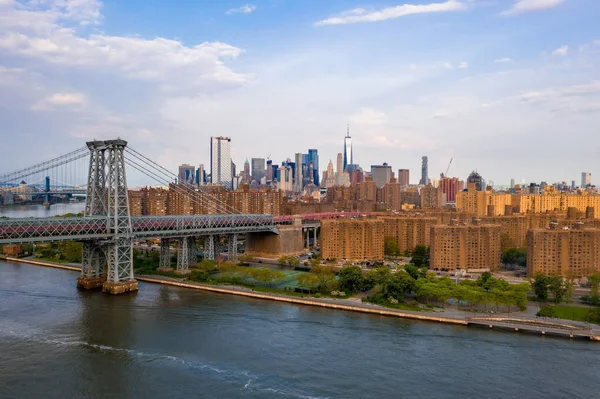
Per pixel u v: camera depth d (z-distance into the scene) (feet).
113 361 489.26
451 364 488.44
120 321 615.16
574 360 498.69
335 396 422.41
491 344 540.93
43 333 567.18
